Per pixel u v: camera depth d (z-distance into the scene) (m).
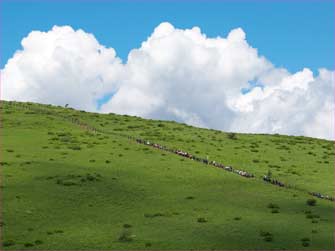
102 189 95.00
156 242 69.44
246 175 111.31
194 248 67.38
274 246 69.06
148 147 132.62
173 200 91.25
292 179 111.25
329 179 113.06
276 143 155.12
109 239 70.50
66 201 87.75
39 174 101.62
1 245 67.75
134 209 85.56
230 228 76.31
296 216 83.94
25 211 81.62
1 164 107.88
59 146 127.31
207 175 108.75
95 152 123.25
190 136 153.38
